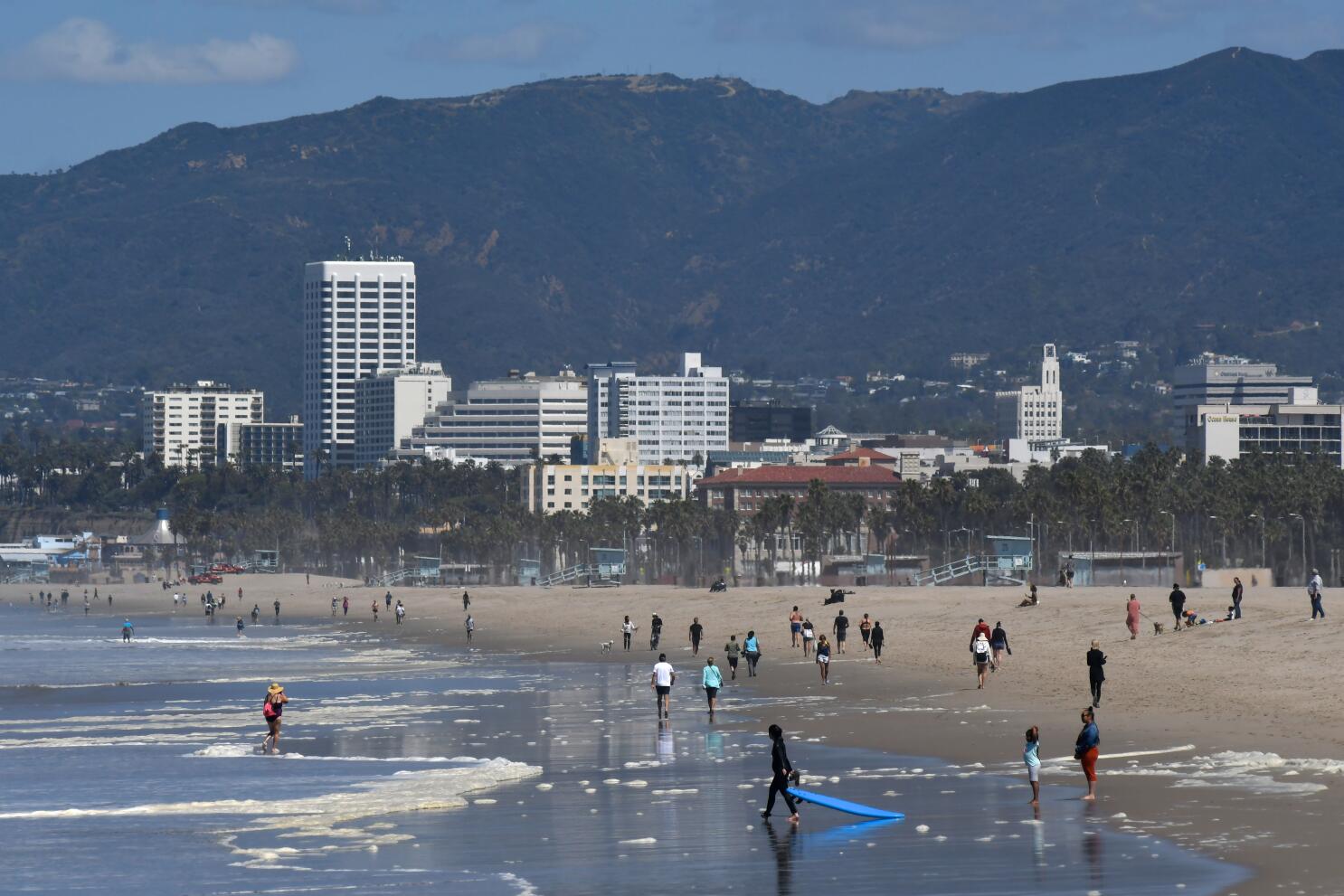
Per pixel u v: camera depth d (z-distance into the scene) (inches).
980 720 3826.3
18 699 5428.2
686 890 2245.3
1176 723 3513.8
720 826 2679.6
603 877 2341.3
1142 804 2652.6
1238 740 3233.3
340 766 3528.5
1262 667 4375.0
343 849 2591.0
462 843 2613.2
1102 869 2237.9
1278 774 2839.6
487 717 4448.8
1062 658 5216.5
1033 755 2691.9
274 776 3398.1
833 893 2187.5
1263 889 2071.9
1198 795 2691.9
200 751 3821.4
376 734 4092.0
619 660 6806.1
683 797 2970.0
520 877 2361.0
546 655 7342.5
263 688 5708.7
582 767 3403.1
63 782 3351.4
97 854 2596.0
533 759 3533.5
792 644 6776.6
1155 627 5487.2
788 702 4530.0
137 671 6801.2
